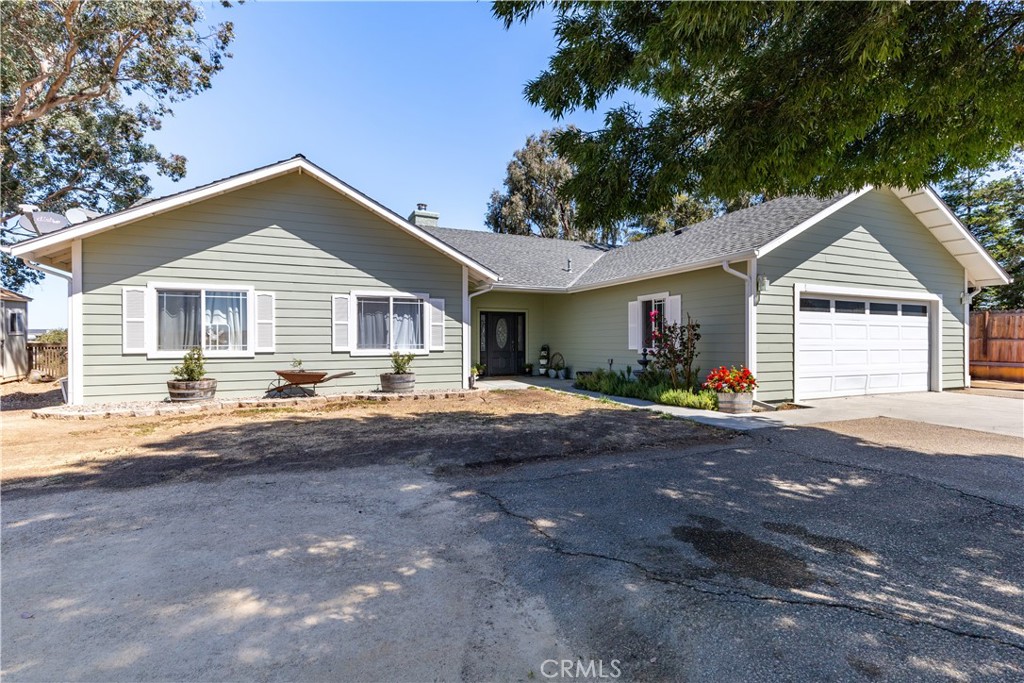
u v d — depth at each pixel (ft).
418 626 7.82
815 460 18.02
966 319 41.01
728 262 31.60
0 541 10.90
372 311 35.76
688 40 11.29
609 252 57.77
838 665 6.87
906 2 9.50
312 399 31.19
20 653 7.07
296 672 6.70
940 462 17.71
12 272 75.61
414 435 22.16
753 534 11.43
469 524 12.03
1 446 19.94
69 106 62.28
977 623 7.94
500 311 52.95
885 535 11.39
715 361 34.01
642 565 9.90
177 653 7.10
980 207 59.52
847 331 35.32
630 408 29.96
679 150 14.67
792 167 15.01
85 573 9.47
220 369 31.53
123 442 20.63
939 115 13.69
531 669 6.82
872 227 36.04
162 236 30.12
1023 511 12.91
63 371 51.03
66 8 41.78
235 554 10.33
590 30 12.80
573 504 13.43
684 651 7.20
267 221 32.60
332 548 10.66
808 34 11.55
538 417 26.81
